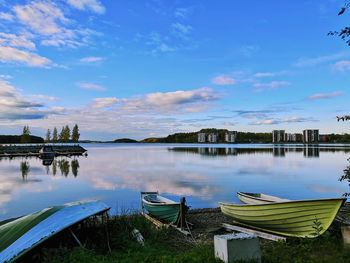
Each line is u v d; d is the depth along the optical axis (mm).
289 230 8031
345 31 6305
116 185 21672
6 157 63375
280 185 21250
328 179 24344
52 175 28859
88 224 7785
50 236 5828
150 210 11250
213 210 13109
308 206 7551
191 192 18531
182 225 9586
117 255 6383
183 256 6355
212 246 7102
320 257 5895
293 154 66250
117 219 9078
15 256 5262
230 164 40312
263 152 77812
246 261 5516
